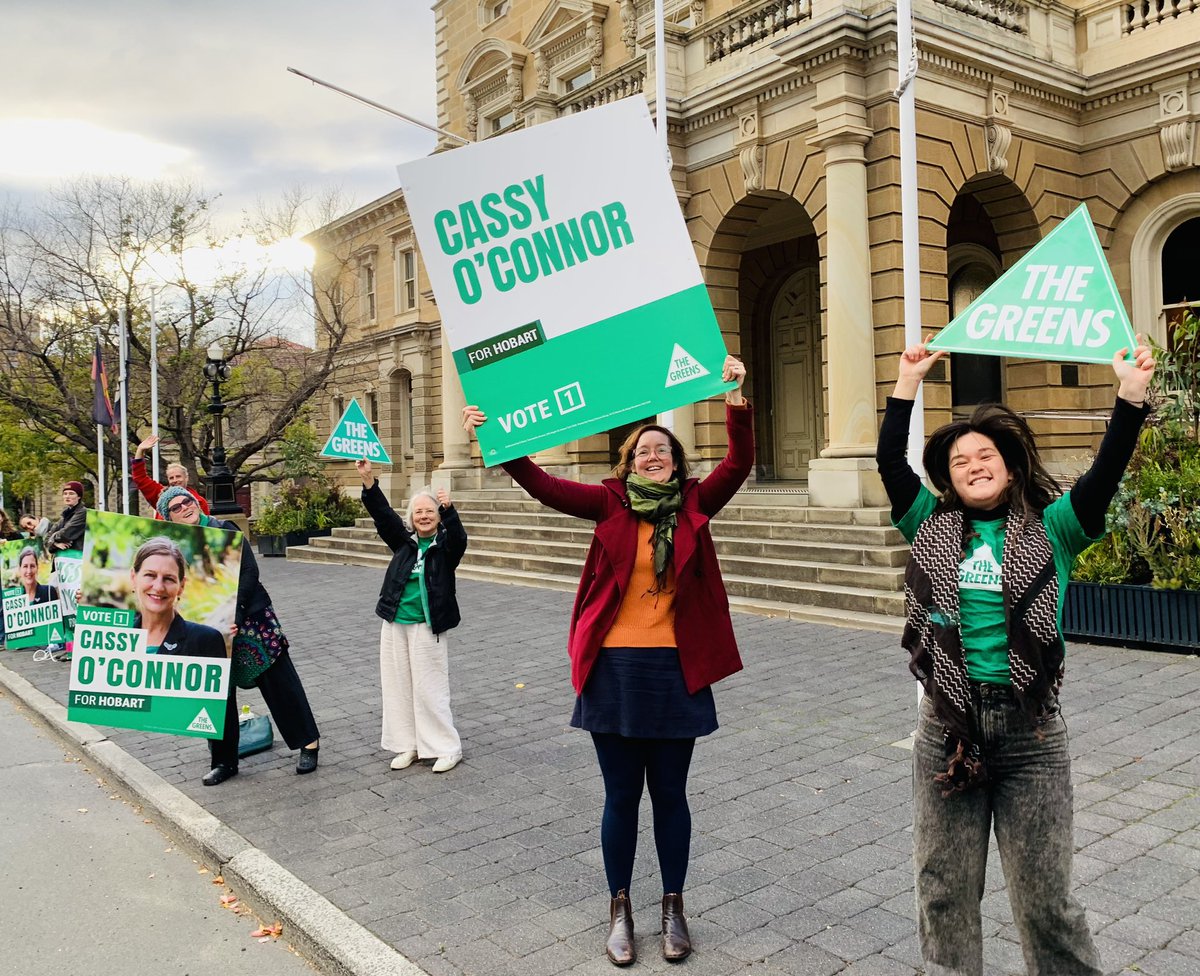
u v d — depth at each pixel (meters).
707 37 15.19
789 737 6.20
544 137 3.67
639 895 4.09
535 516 17.02
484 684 8.21
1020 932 2.70
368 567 19.30
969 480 2.75
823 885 4.08
